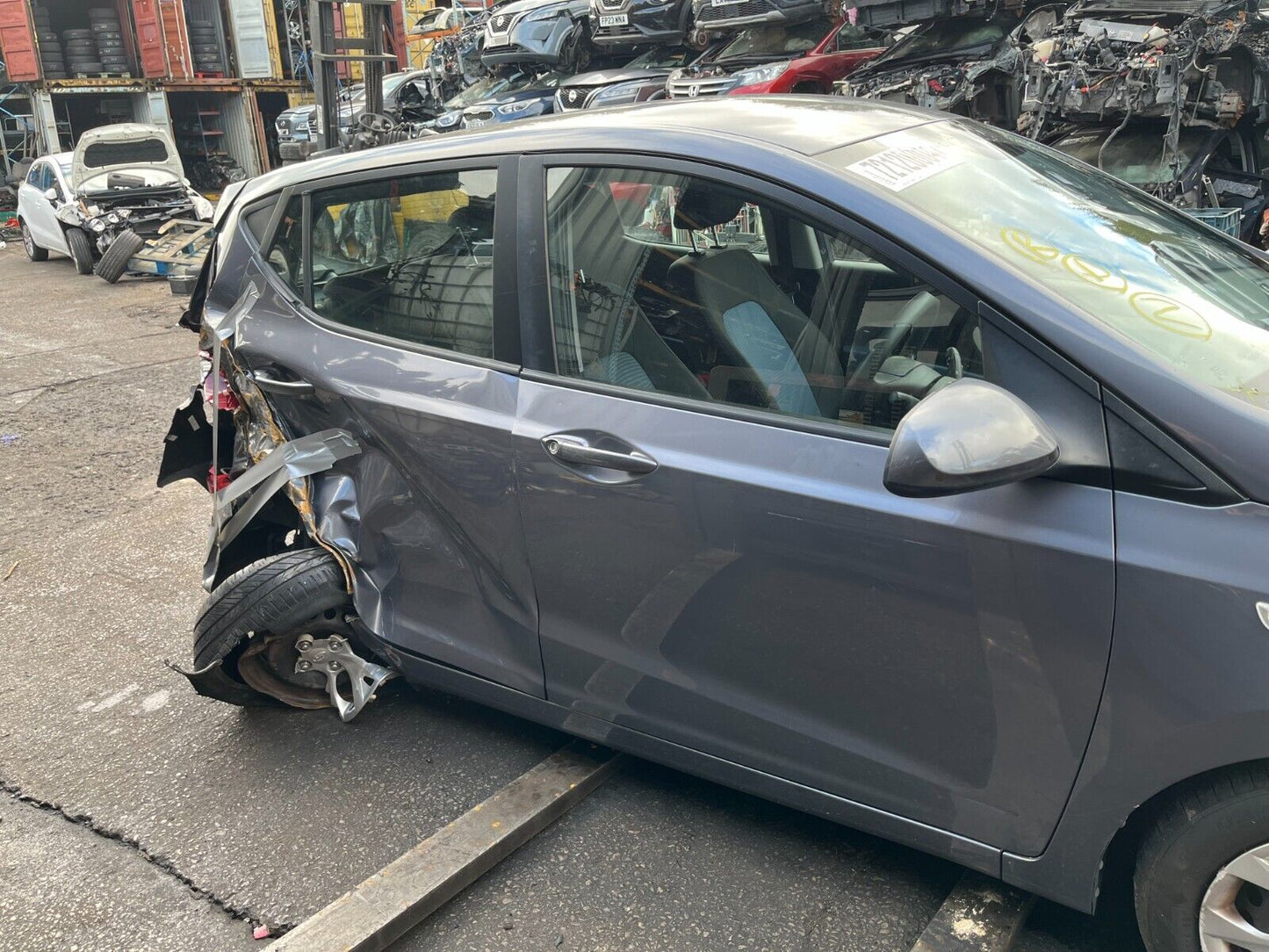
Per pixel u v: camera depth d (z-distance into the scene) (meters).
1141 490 1.68
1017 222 2.08
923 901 2.23
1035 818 1.86
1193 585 1.60
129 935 2.31
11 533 4.84
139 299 11.81
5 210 21.05
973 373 1.85
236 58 22.81
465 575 2.56
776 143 2.15
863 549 1.89
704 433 2.09
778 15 11.76
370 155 2.75
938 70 9.42
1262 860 1.64
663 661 2.25
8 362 8.68
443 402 2.47
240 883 2.44
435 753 2.90
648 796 2.64
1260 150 8.30
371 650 2.89
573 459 2.22
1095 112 8.27
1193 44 7.58
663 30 13.30
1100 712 1.72
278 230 2.96
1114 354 1.73
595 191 2.29
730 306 2.13
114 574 4.29
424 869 2.32
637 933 2.21
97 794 2.81
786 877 2.33
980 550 1.77
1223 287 2.12
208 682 2.84
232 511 2.96
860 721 2.01
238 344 2.95
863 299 1.98
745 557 2.03
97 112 22.05
